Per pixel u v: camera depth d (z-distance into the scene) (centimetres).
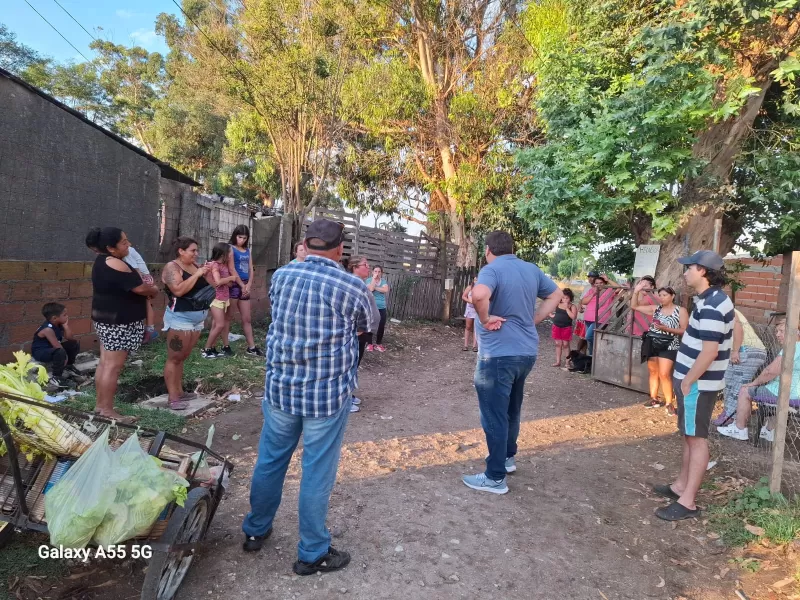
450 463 489
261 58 1510
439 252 1582
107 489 234
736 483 452
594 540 368
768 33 665
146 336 747
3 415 253
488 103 1590
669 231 723
